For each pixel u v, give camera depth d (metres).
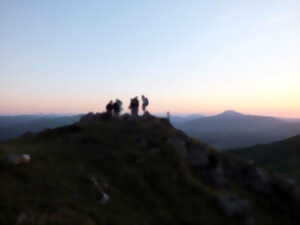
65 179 20.17
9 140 33.25
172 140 29.89
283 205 24.12
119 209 18.66
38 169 20.50
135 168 24.52
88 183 20.58
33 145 29.06
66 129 34.28
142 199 20.78
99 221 16.58
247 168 28.33
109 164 24.75
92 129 33.06
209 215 20.17
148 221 18.34
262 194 25.36
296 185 26.05
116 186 21.78
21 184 17.83
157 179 23.48
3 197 15.80
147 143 29.30
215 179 25.72
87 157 25.70
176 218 19.44
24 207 15.47
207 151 29.50
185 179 24.03
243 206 21.56
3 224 13.84
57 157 24.42
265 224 20.89
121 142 29.31
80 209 17.03
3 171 18.81
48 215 15.38
